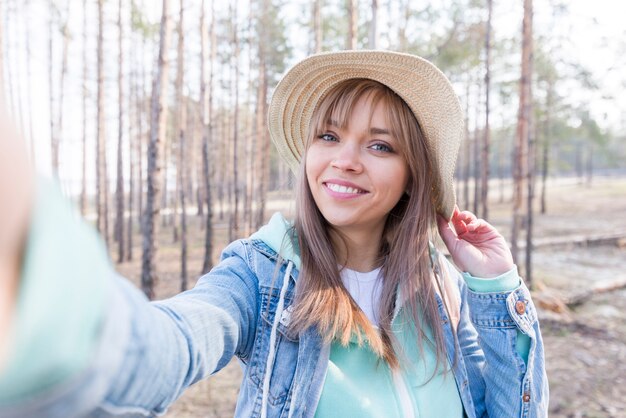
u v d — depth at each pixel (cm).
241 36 1349
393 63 112
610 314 695
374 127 113
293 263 107
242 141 2277
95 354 34
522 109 782
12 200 28
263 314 100
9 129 28
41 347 28
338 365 102
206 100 969
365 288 119
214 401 409
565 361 502
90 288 32
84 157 1430
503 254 124
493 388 121
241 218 1811
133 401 45
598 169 4706
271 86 1402
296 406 96
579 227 1565
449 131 118
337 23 1263
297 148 140
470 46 1091
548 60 1182
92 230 36
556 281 870
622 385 439
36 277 28
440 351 112
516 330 119
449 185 122
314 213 117
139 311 47
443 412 109
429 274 119
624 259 1097
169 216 2197
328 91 123
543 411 120
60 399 30
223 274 102
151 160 696
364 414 97
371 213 115
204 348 69
